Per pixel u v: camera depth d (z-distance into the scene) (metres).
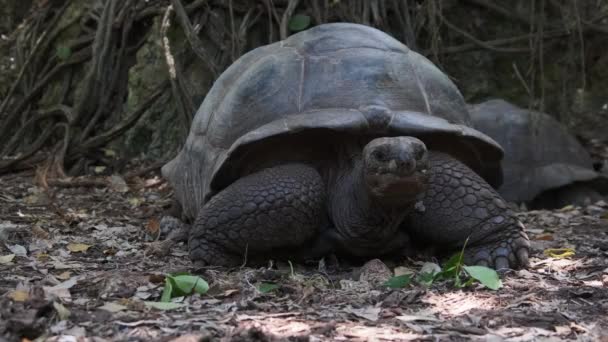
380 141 6.23
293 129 6.81
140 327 5.06
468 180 6.98
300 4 12.98
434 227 7.00
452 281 6.34
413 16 13.32
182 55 12.88
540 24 12.82
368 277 6.50
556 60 13.59
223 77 8.23
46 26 14.19
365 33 7.67
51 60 13.90
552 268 6.96
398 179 6.10
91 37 13.67
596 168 12.12
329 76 7.18
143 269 6.90
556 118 13.56
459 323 5.21
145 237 8.60
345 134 6.93
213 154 7.42
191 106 12.28
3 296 5.61
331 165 7.15
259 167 7.16
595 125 13.44
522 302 5.73
